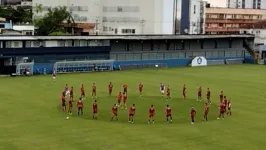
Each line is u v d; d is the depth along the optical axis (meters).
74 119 52.31
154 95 70.44
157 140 43.91
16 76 90.81
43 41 99.12
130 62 111.31
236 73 103.75
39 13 189.62
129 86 79.19
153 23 167.62
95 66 104.12
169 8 167.38
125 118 53.56
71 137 44.34
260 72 106.94
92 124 50.00
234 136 46.03
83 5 179.88
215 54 130.50
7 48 93.88
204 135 46.12
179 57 123.44
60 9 170.88
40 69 96.12
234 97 70.38
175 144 42.69
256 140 44.66
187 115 55.97
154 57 118.88
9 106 59.25
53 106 59.81
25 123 49.88
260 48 138.88
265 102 66.38
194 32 177.75
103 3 176.88
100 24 177.00
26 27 149.62
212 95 71.88
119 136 45.09
